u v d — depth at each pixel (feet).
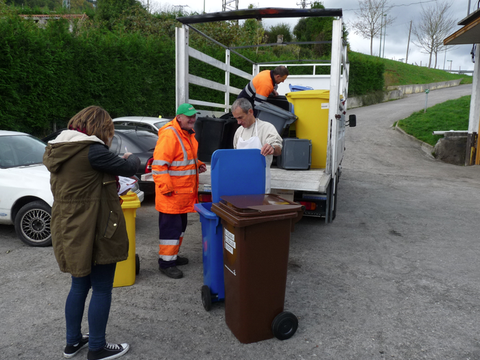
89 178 7.79
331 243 17.01
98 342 8.43
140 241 17.06
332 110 16.60
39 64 32.30
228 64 26.27
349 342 9.36
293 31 122.72
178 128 12.68
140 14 75.66
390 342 9.37
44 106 32.91
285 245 9.20
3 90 30.12
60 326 10.03
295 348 9.09
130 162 8.39
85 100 36.47
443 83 139.54
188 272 13.75
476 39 38.91
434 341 9.41
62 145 7.64
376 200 25.71
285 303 11.42
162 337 9.53
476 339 9.52
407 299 11.74
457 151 42.91
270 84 17.88
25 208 16.08
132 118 28.19
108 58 38.29
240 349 9.03
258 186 10.75
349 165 40.86
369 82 104.63
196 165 13.24
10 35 29.96
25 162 18.24
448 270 14.08
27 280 12.87
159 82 44.78
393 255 15.60
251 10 15.58
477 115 40.83
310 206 17.34
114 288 12.34
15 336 9.51
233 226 8.87
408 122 60.85
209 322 10.29
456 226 19.86
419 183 31.99
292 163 17.34
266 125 11.87
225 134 17.35
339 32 16.07
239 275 8.92
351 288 12.50
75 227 7.72
